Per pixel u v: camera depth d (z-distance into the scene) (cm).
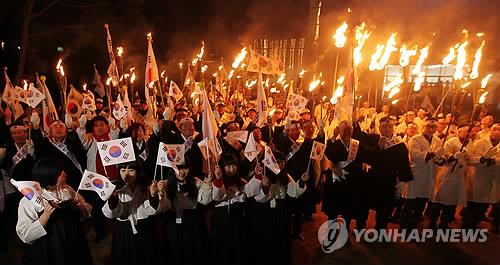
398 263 547
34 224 349
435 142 659
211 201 440
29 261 367
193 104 890
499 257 571
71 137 570
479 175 656
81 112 714
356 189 602
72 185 553
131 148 398
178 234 436
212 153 455
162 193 404
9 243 580
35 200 349
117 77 706
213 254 458
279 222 482
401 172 614
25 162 536
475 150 657
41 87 680
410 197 636
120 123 620
